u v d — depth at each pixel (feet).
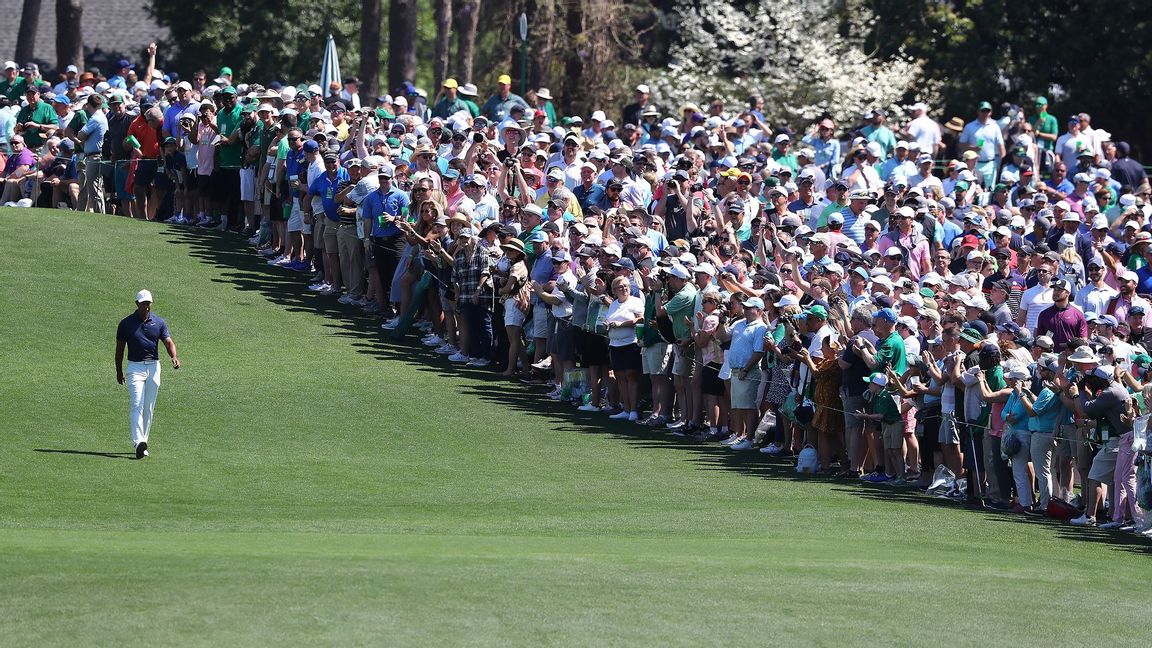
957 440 212.43
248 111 365.20
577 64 536.01
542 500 198.59
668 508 194.49
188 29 622.95
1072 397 196.95
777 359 235.61
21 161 393.29
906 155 335.26
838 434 226.99
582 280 265.75
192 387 263.90
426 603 120.16
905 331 222.48
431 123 345.92
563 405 268.41
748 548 159.53
